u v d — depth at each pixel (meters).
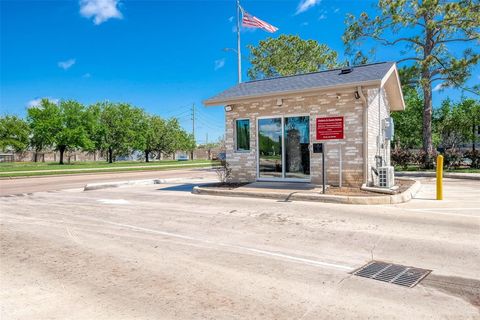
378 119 13.30
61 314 3.67
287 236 6.64
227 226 7.53
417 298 3.94
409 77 23.73
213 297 4.03
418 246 5.83
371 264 5.07
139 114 56.00
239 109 13.78
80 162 55.19
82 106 49.59
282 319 3.49
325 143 12.00
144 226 7.73
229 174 14.09
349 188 11.27
